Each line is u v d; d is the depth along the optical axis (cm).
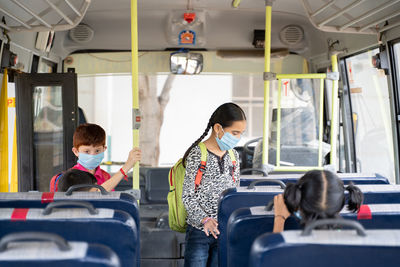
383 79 403
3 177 412
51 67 513
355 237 148
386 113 408
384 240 146
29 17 421
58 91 436
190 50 530
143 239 383
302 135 498
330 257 147
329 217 167
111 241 190
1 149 409
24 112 431
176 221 286
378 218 192
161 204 534
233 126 261
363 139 464
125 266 194
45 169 442
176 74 529
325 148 502
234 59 532
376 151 437
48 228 187
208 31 521
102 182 299
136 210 224
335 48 480
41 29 376
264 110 431
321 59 512
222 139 263
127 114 531
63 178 257
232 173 277
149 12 510
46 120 438
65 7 452
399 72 385
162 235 394
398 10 340
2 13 370
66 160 438
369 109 445
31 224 186
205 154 269
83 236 188
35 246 140
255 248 148
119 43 525
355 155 484
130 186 534
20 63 428
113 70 529
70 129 436
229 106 264
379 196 241
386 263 148
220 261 248
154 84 530
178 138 536
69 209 191
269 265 146
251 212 199
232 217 200
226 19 519
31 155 436
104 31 521
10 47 402
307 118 498
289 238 147
